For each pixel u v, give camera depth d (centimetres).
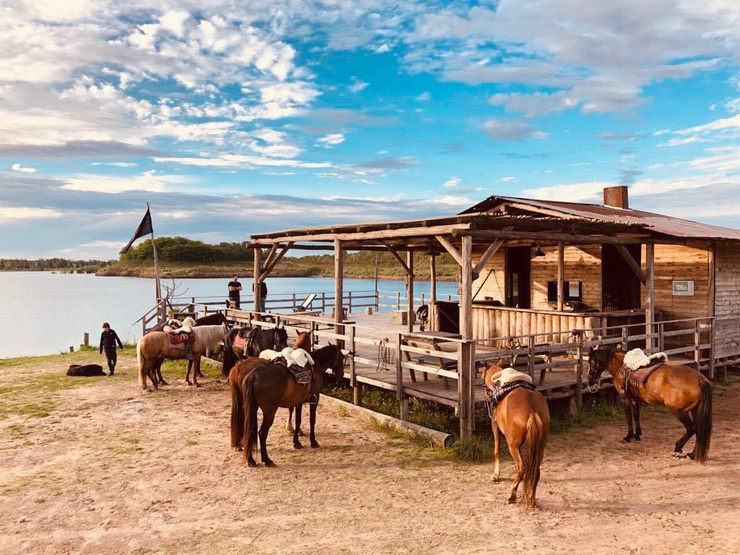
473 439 833
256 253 1652
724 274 1448
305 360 819
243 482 709
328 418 1030
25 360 1848
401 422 927
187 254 15525
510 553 521
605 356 926
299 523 590
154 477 726
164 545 542
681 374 797
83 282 15788
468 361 866
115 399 1187
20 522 594
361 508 628
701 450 769
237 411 807
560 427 952
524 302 1708
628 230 1186
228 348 1333
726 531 568
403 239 1316
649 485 699
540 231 1075
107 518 604
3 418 1029
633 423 994
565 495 665
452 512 616
